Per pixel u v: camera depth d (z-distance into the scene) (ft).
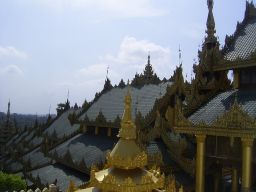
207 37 116.16
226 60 105.19
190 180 108.37
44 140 249.75
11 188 166.09
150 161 106.63
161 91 144.77
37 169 203.41
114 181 48.70
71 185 58.85
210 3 117.08
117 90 190.39
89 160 148.87
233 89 107.55
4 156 368.27
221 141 95.14
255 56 94.79
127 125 53.62
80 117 193.47
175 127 100.78
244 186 83.05
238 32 115.55
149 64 173.27
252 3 119.34
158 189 54.24
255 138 84.79
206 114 99.76
